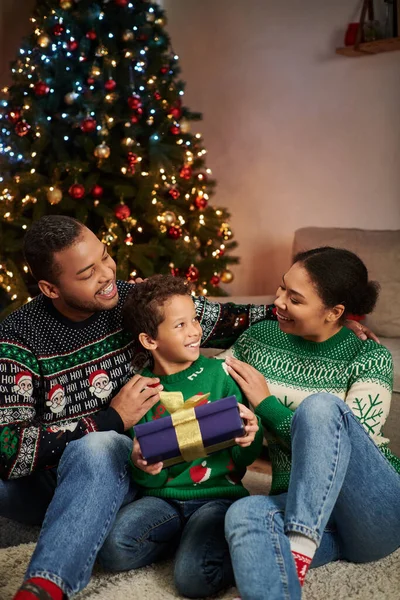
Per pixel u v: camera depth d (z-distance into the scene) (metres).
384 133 3.67
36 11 3.65
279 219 4.16
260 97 4.16
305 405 1.52
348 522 1.60
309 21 3.90
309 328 1.73
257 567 1.36
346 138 3.82
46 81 3.45
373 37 3.57
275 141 4.12
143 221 3.61
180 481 1.65
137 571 1.67
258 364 1.84
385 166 3.69
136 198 3.47
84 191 3.37
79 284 1.69
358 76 3.74
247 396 1.72
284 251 4.16
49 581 1.38
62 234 1.68
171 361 1.70
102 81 3.42
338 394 1.73
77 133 3.52
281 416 1.64
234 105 4.28
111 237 3.33
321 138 3.92
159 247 3.42
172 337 1.66
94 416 1.66
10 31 4.88
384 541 1.61
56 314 1.79
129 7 3.53
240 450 1.66
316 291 1.67
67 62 3.42
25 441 1.63
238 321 1.95
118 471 1.57
